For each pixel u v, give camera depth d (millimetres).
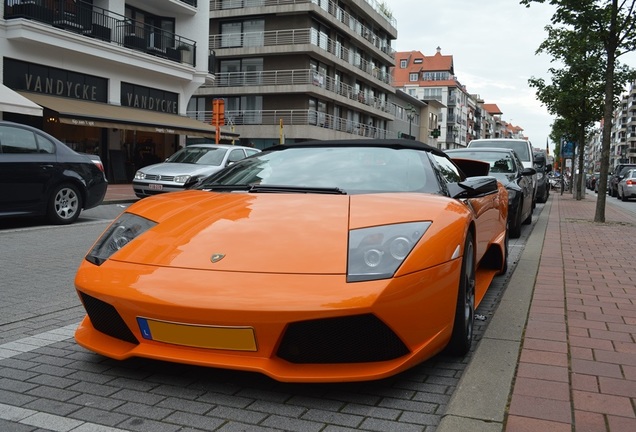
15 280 5379
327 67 45969
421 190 3514
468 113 126312
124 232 3113
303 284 2496
